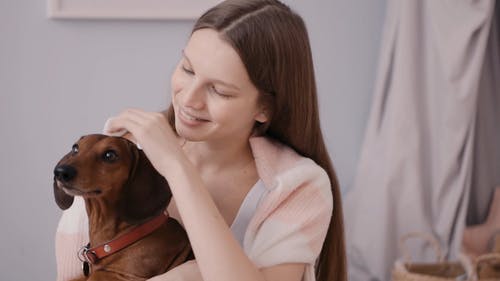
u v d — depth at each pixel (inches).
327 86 92.6
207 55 38.3
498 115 91.4
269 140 44.8
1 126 87.0
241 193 44.1
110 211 38.8
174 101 40.5
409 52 86.6
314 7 91.3
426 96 87.6
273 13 40.4
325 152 46.1
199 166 45.3
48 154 88.3
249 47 38.7
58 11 85.5
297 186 41.8
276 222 40.9
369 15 92.2
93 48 87.7
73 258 44.1
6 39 86.0
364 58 92.7
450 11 84.4
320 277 47.4
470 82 84.4
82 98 88.2
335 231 46.9
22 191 88.2
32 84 87.0
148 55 88.5
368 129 90.0
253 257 40.4
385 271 87.9
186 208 36.9
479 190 91.9
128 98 88.9
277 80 40.7
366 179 89.5
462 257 82.9
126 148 38.8
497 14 89.6
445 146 86.5
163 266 39.0
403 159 87.0
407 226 88.2
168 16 87.2
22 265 89.0
